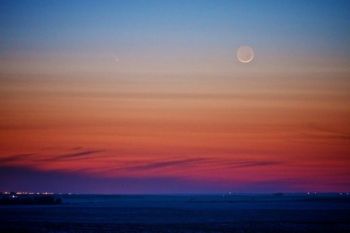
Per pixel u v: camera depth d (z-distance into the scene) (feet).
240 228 465.47
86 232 428.56
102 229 450.30
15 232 427.74
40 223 504.02
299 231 446.60
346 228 472.03
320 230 454.81
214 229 457.27
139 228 460.96
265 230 451.53
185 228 463.42
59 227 465.06
